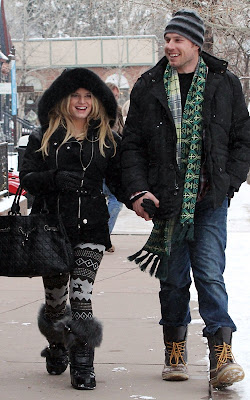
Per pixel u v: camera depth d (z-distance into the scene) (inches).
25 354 238.8
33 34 2947.8
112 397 193.6
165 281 209.9
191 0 713.6
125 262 413.4
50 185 201.6
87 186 203.9
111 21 2773.1
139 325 275.7
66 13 2802.7
